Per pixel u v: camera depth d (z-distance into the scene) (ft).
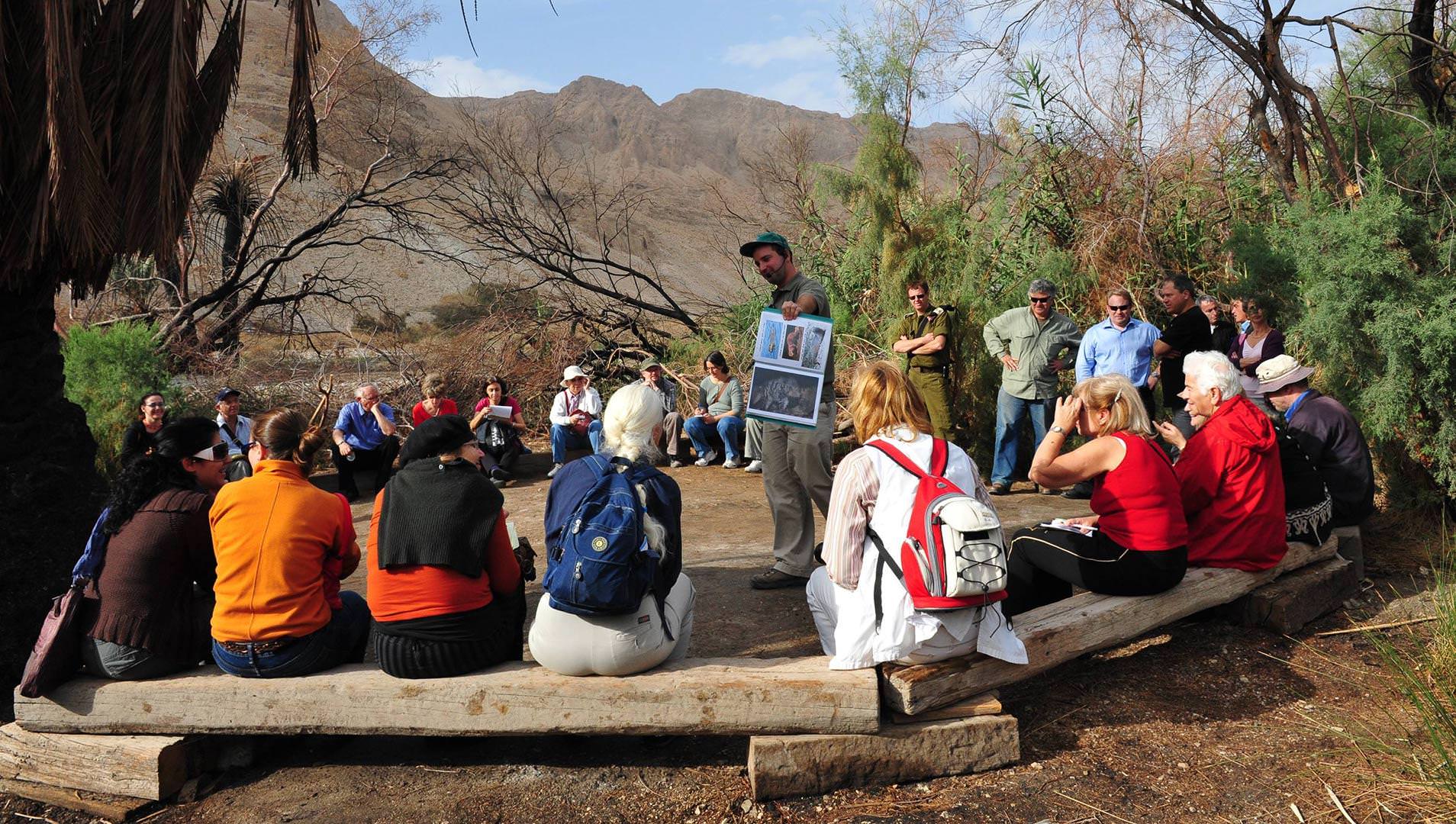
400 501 10.83
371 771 11.32
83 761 10.89
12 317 12.91
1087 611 12.32
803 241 38.19
